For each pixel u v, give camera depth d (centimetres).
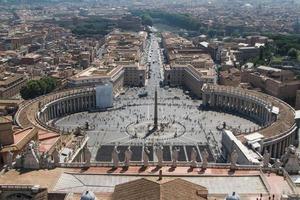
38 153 14638
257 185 13438
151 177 13638
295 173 14312
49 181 13512
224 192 12912
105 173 14225
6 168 14362
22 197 12438
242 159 18888
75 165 14750
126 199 10906
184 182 11625
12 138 18125
